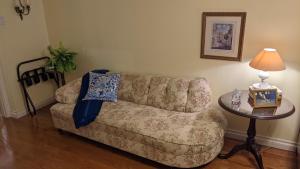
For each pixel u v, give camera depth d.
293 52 2.46
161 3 2.95
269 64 2.26
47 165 2.62
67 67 3.62
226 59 2.77
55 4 3.75
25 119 3.67
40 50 3.94
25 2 3.59
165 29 3.02
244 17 2.55
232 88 2.85
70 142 3.04
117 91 3.20
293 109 2.26
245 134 2.92
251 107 2.31
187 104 2.77
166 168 2.51
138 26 3.19
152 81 3.06
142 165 2.58
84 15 3.56
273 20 2.45
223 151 2.75
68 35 3.83
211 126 2.41
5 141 3.09
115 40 3.44
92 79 3.22
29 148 2.93
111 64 3.61
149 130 2.42
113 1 3.25
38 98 4.00
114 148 2.88
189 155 2.28
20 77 3.67
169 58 3.12
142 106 2.97
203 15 2.74
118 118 2.66
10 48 3.52
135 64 3.40
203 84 2.80
